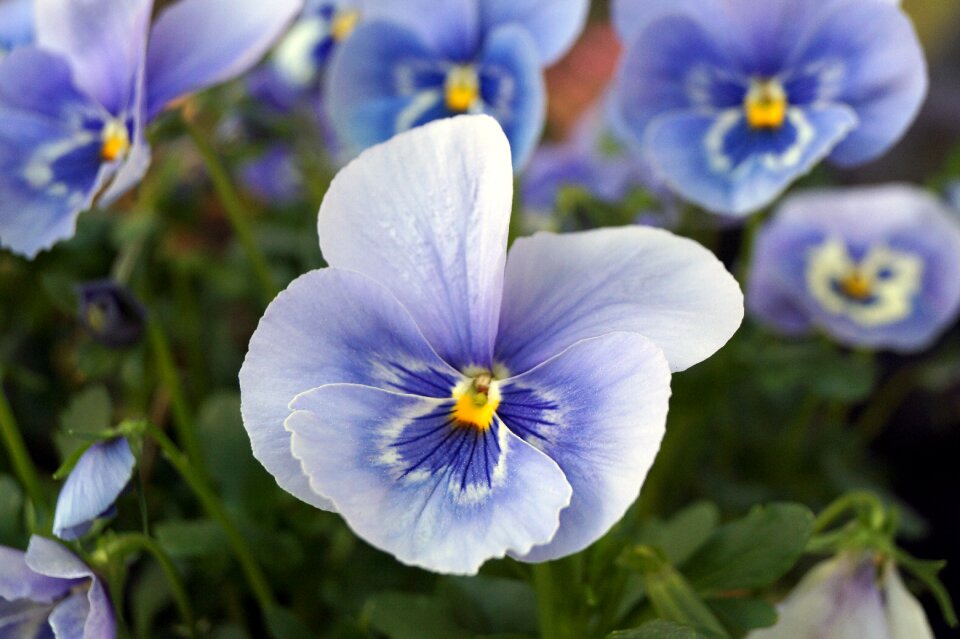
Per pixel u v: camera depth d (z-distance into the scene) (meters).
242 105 0.35
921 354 0.41
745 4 0.30
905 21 0.29
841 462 0.38
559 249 0.24
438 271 0.23
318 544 0.32
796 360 0.35
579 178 0.40
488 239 0.23
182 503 0.32
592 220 0.32
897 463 0.42
